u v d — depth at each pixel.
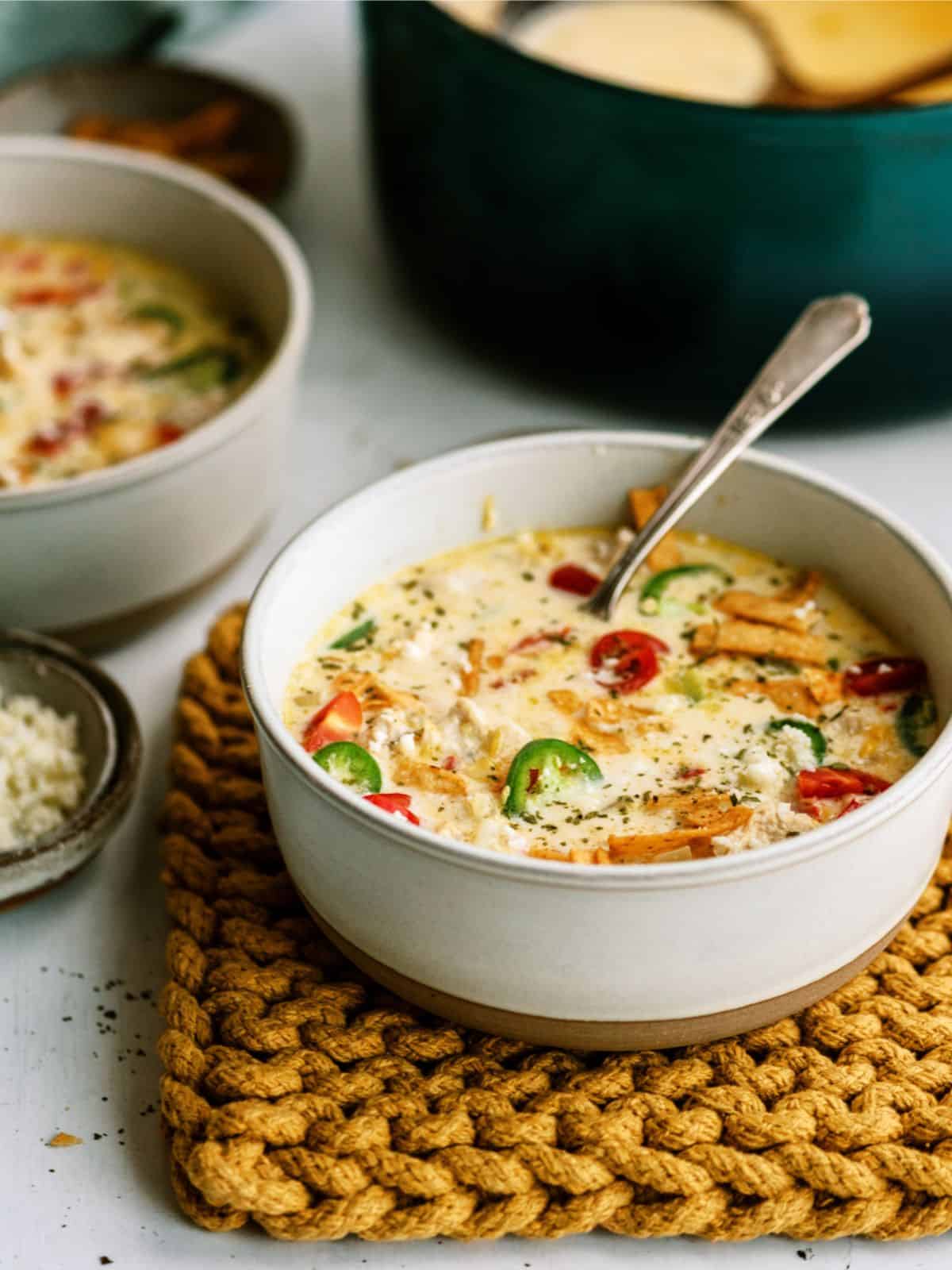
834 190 0.63
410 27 0.67
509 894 0.46
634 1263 0.48
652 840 0.49
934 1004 0.52
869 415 0.69
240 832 0.56
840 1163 0.48
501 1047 0.50
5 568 0.59
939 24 0.77
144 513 0.60
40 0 0.86
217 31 0.95
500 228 0.68
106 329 0.71
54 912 0.56
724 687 0.55
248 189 0.79
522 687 0.54
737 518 0.58
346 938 0.50
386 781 0.51
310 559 0.54
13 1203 0.49
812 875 0.47
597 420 0.73
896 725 0.53
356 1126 0.48
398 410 0.74
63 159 0.73
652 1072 0.50
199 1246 0.48
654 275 0.66
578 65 0.74
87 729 0.57
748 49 0.76
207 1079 0.50
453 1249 0.48
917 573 0.54
